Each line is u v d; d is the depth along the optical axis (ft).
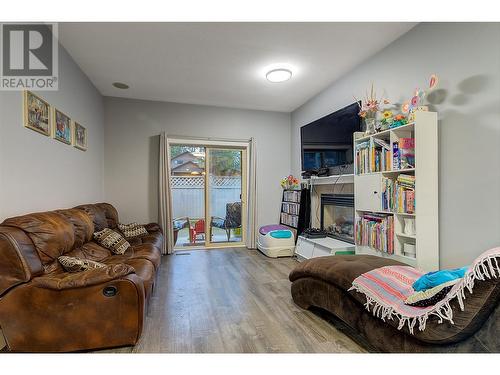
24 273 5.20
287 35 8.71
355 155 9.93
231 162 17.01
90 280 5.40
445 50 7.38
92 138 12.33
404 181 7.77
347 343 6.04
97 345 5.50
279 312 7.63
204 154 16.52
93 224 9.14
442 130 7.52
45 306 5.24
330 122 12.01
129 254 8.91
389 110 9.05
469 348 3.96
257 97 14.61
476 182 6.67
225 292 9.16
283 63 10.66
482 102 6.53
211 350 5.74
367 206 9.19
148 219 14.93
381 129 8.77
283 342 6.07
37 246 5.66
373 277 5.91
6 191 6.09
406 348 4.83
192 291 9.24
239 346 5.90
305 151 14.07
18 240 5.29
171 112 15.33
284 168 17.20
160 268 12.03
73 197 9.90
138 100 14.80
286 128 17.24
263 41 9.07
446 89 7.38
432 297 4.53
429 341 4.40
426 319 4.41
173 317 7.28
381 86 9.69
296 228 14.73
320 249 11.65
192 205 16.42
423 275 5.52
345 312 6.32
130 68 10.98
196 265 12.56
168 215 14.78
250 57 10.16
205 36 8.71
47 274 5.65
